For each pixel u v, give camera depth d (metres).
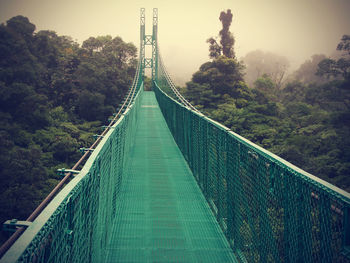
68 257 1.45
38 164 20.27
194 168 6.02
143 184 5.55
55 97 44.12
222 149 3.71
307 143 27.48
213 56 60.22
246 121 36.84
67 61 50.19
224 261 3.12
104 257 2.95
